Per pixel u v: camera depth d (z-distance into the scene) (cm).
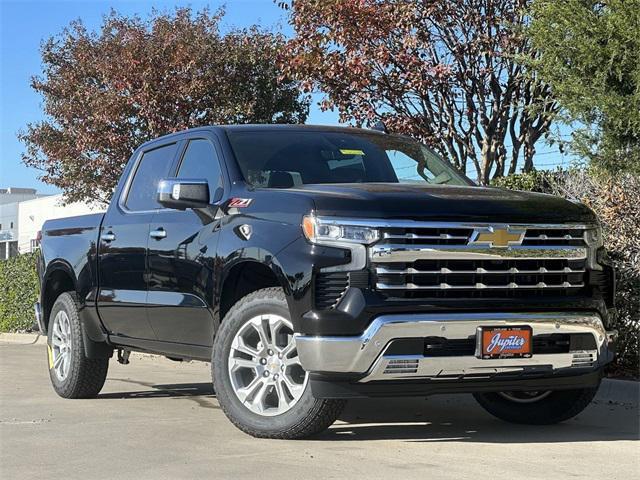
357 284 550
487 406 701
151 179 767
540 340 586
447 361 556
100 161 2119
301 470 520
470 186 691
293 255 571
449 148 1409
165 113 2008
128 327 757
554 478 505
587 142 965
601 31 922
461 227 567
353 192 584
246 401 611
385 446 592
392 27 1312
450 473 513
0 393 886
